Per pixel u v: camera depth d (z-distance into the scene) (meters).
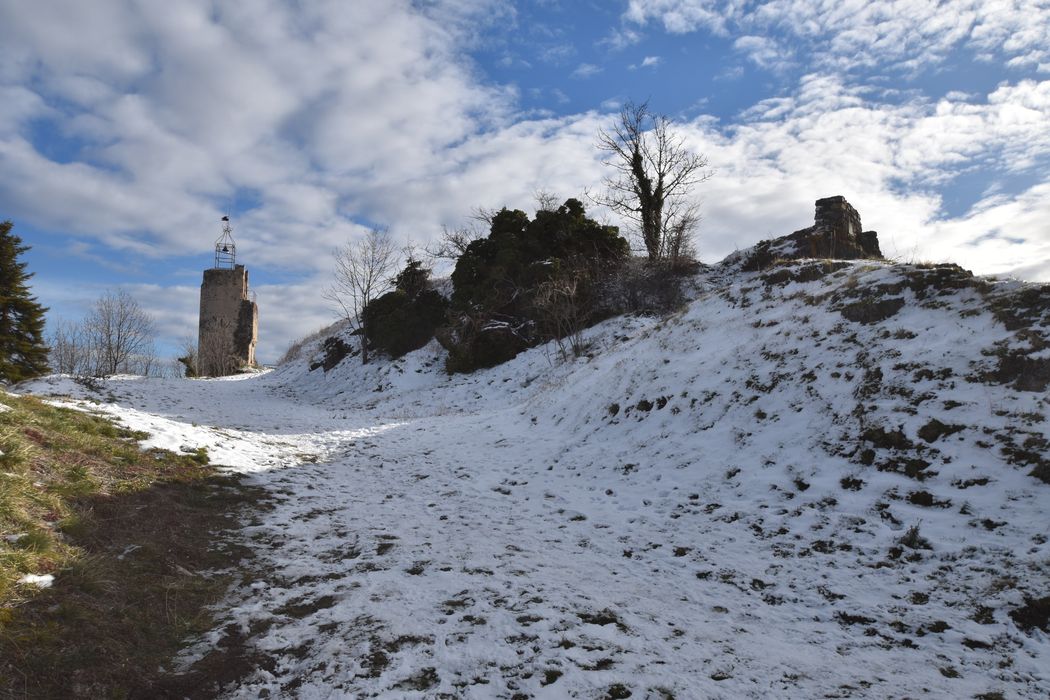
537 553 6.42
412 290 36.91
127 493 6.76
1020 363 7.12
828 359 9.27
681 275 29.03
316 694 3.76
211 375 53.00
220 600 5.05
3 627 3.77
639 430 10.52
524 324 26.75
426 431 15.17
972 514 5.71
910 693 3.64
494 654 4.20
